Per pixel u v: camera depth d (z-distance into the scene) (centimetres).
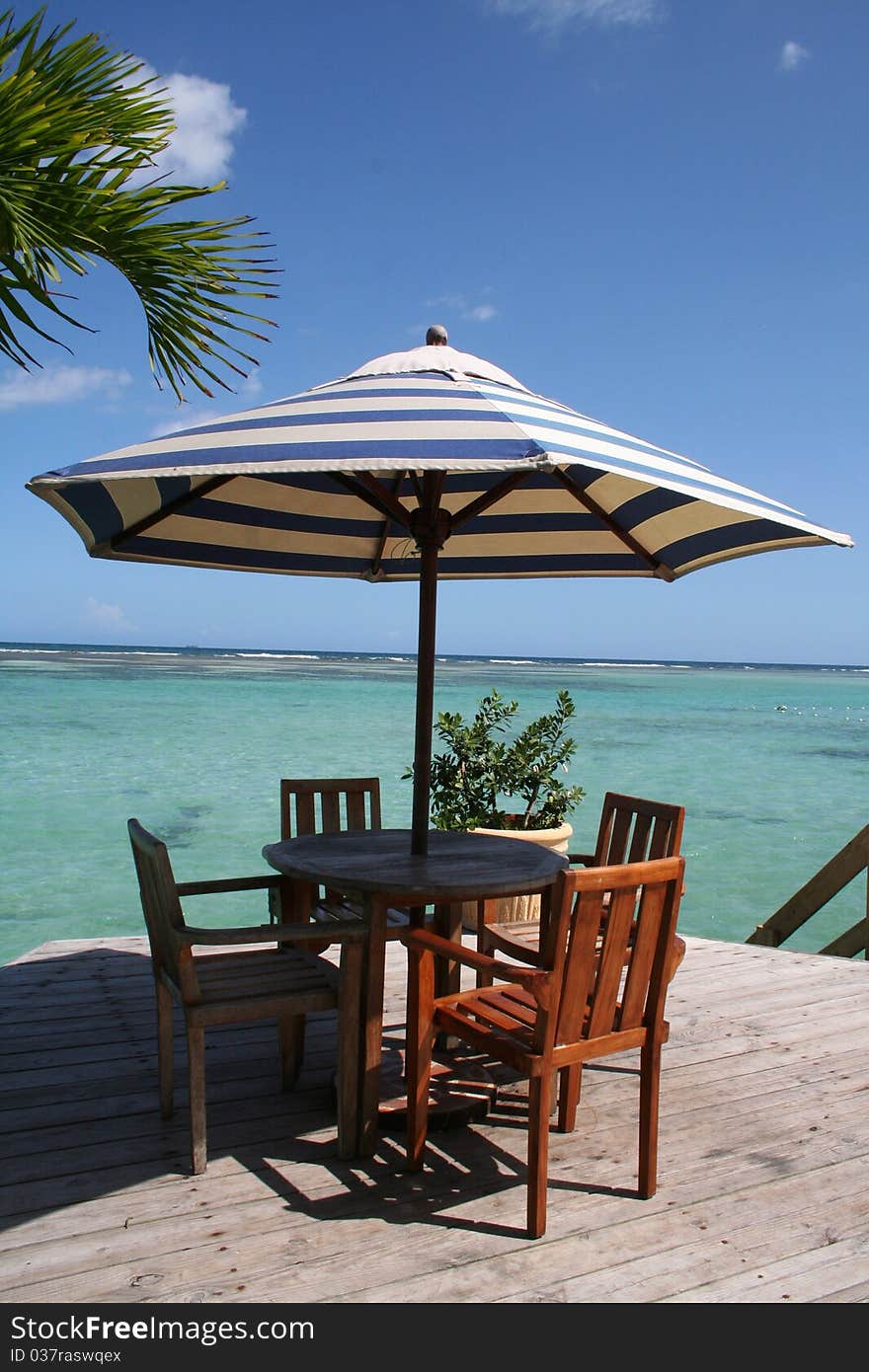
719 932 827
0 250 323
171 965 312
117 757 1736
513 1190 296
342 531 468
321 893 482
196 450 237
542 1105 265
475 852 369
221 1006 298
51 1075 375
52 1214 276
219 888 365
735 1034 440
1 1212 277
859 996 496
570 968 267
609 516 428
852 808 1487
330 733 2214
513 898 549
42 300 319
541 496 437
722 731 2884
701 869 1063
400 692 4097
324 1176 302
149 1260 255
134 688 3859
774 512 272
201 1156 301
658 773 1806
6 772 1538
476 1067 385
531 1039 276
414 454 218
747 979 525
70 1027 428
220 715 2688
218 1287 244
